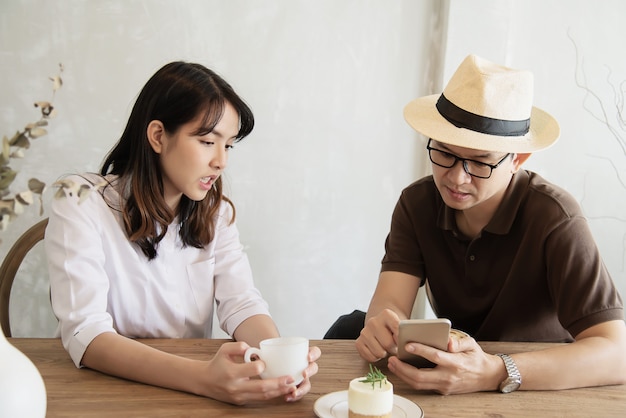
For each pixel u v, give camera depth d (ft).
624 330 4.45
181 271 5.30
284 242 8.29
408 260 5.57
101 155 7.68
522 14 8.32
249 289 5.41
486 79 4.58
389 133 8.36
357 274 8.55
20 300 7.63
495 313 5.25
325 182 8.29
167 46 7.64
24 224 7.57
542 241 4.83
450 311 5.54
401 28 8.20
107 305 5.04
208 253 5.42
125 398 3.71
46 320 7.73
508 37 8.20
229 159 8.00
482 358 3.96
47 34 7.36
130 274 5.03
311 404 3.72
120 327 5.12
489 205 5.09
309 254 8.38
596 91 8.54
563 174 8.65
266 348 3.74
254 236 8.20
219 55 7.79
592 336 4.45
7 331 5.26
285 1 7.86
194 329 5.40
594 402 3.87
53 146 7.55
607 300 4.54
